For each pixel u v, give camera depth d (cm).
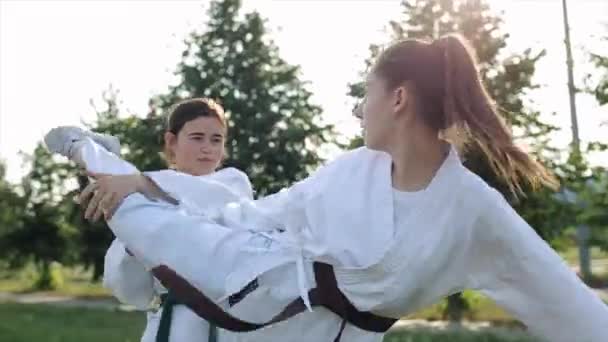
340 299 277
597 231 1827
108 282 336
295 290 279
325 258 277
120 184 291
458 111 271
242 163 2672
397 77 277
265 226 293
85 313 2217
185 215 288
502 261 276
